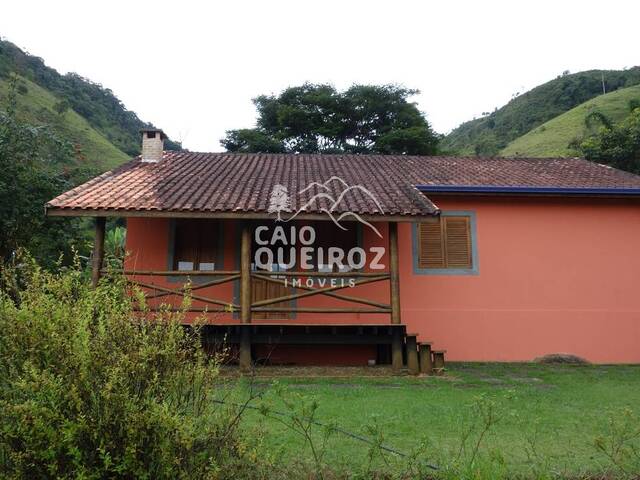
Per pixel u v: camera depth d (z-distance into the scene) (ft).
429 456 14.20
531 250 37.32
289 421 17.12
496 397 23.03
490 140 198.70
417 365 29.40
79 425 8.66
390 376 28.84
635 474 13.20
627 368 33.47
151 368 9.79
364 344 33.22
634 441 15.99
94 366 9.36
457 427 17.65
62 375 9.14
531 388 25.64
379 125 104.32
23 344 9.51
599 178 40.29
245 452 10.95
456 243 37.17
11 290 11.60
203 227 36.09
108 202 29.19
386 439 15.38
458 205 37.68
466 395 23.41
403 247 36.78
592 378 29.32
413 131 94.84
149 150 41.86
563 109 208.44
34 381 8.94
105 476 9.03
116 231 52.08
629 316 36.65
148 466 9.20
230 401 12.24
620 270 37.32
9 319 9.63
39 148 44.11
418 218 29.12
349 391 24.08
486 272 36.86
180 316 11.02
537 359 35.86
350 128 104.78
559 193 36.78
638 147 67.62
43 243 42.96
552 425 18.28
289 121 101.24
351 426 17.66
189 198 30.63
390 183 36.47
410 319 35.88
